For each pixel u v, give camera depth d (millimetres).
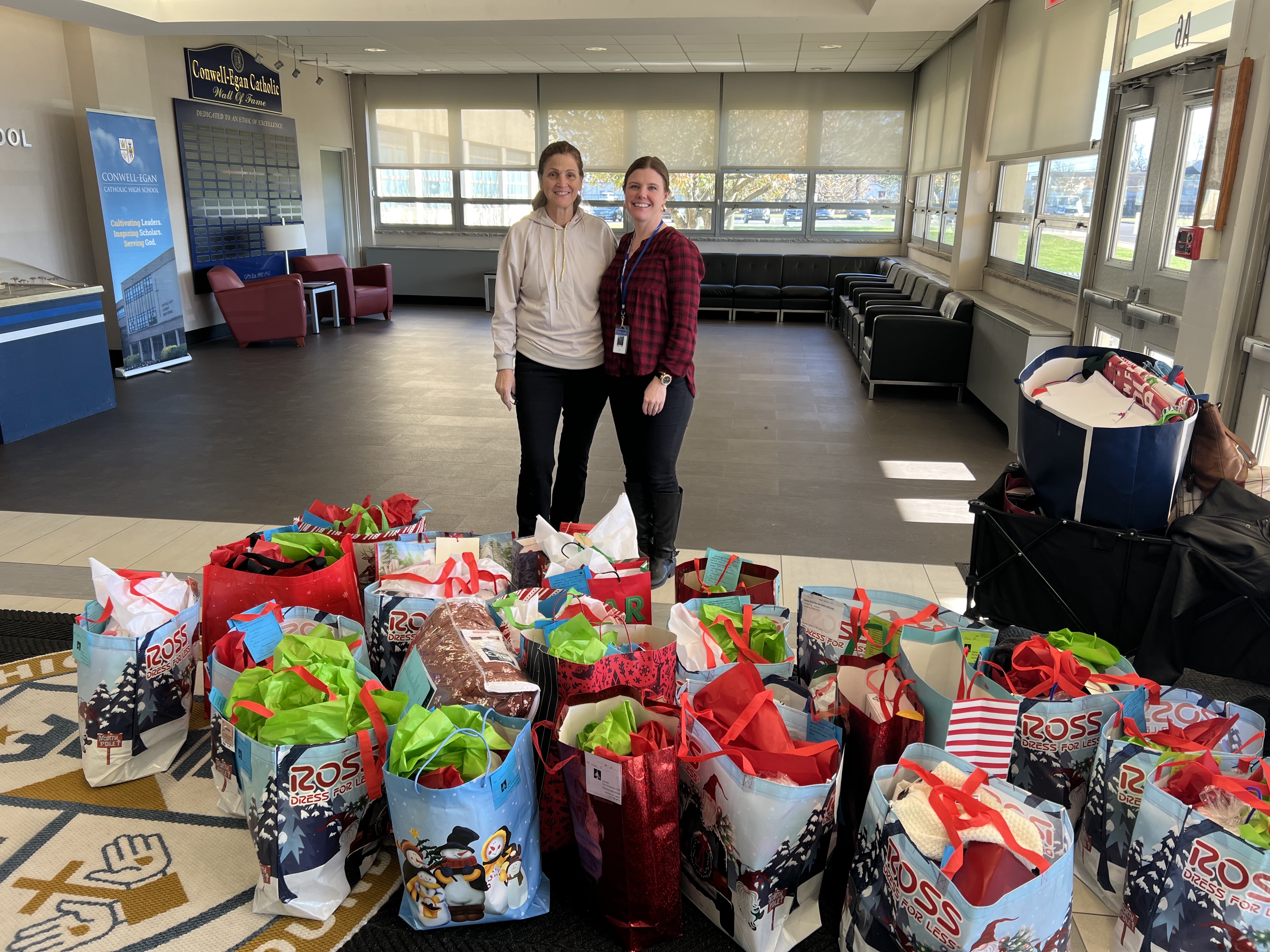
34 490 4172
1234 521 2117
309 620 2041
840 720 1757
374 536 2406
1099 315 4602
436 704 1709
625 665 1722
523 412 2951
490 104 11695
